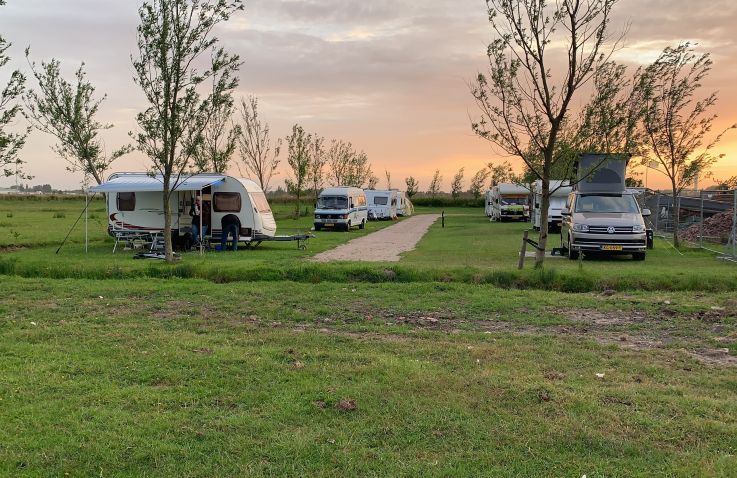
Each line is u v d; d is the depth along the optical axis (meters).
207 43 15.09
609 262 16.48
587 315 9.18
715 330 8.22
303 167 45.19
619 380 5.90
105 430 4.57
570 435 4.54
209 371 6.05
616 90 12.47
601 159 14.08
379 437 4.52
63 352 6.80
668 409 5.06
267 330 8.09
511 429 4.65
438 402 5.20
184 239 21.33
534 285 11.95
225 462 4.11
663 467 4.05
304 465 4.07
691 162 20.33
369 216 46.06
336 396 5.32
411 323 8.71
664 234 26.17
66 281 12.38
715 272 12.43
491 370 6.14
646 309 9.52
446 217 52.41
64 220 37.97
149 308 9.67
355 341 7.41
